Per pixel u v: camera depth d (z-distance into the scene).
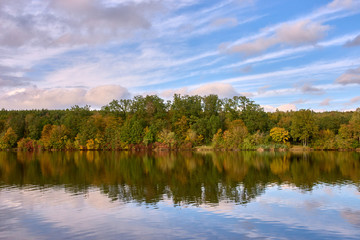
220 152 93.62
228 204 24.55
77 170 47.19
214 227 18.97
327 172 42.97
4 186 33.22
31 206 24.30
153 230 18.47
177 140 109.00
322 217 20.97
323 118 116.38
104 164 56.78
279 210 22.69
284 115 150.88
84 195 28.25
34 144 117.19
